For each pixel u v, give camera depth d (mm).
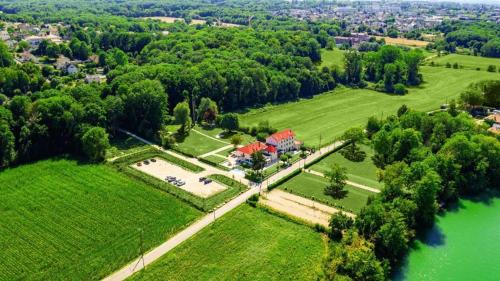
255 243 111812
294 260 105812
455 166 141375
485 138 153500
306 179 147375
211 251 108375
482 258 112688
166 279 98750
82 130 160500
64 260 104125
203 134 187375
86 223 118500
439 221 128750
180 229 116812
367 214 112562
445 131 166500
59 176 143750
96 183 139875
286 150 169250
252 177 146000
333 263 99438
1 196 130625
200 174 148875
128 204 128250
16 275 99000
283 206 129500
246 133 189375
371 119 186125
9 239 111250
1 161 147625
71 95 179250
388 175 134250
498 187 150125
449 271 107188
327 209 128625
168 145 170750
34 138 156500
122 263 103375
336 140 182000
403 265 108500
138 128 181750
